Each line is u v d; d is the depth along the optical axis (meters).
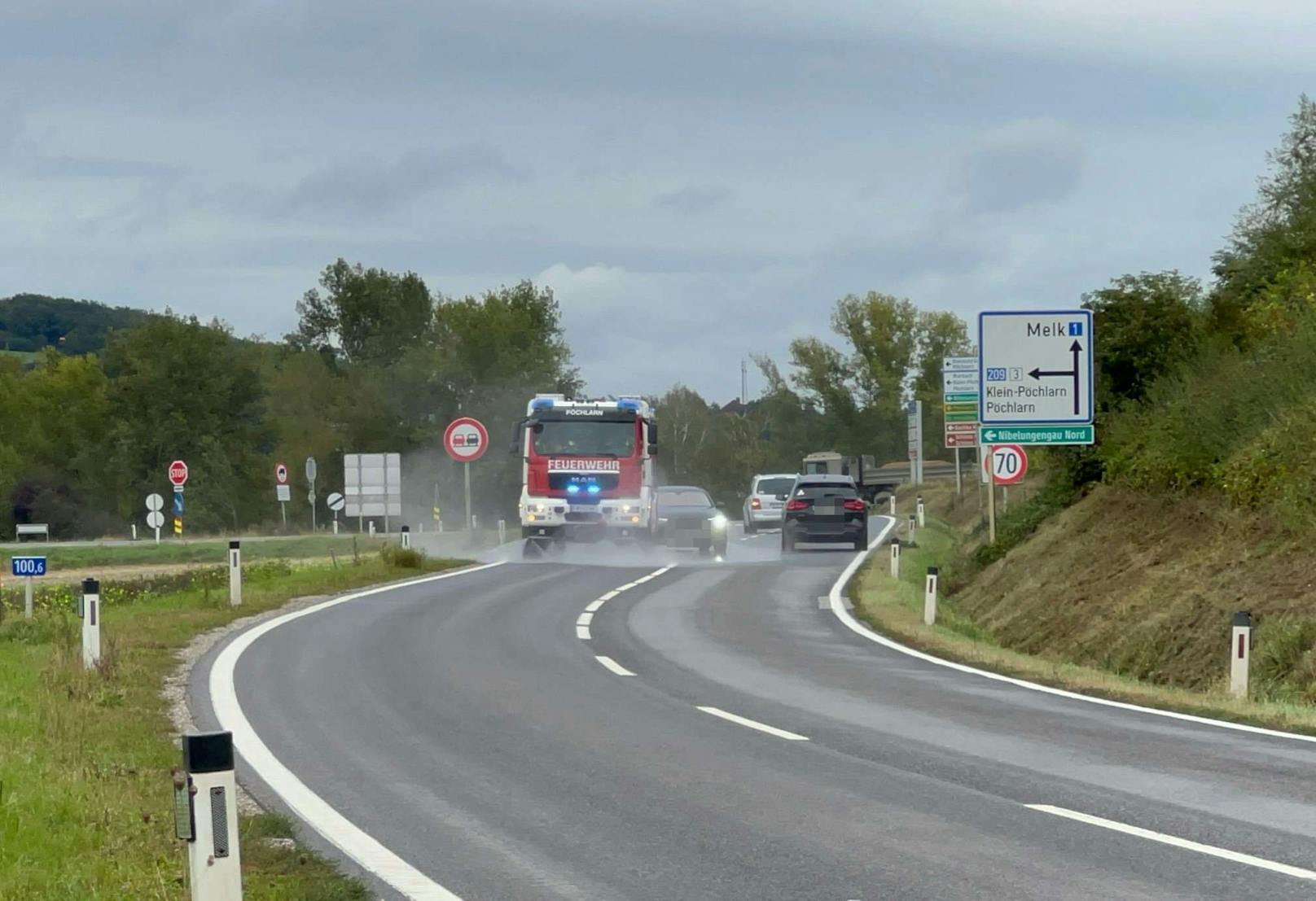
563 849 18.33
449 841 18.83
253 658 39.00
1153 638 48.09
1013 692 33.53
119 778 22.67
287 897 15.82
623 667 37.50
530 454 79.06
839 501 87.12
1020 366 67.38
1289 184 88.75
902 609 53.69
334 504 140.50
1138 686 35.34
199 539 136.00
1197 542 55.69
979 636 55.72
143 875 16.53
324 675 35.84
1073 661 51.97
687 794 21.77
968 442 96.81
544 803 21.19
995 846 18.22
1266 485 53.75
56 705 28.44
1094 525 67.12
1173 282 81.31
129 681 33.66
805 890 16.22
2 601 55.66
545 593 59.62
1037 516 81.88
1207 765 23.95
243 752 25.42
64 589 66.00
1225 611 46.47
